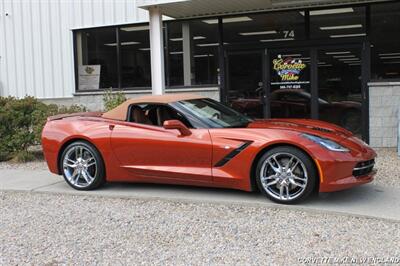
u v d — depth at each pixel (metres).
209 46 12.19
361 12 10.67
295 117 11.38
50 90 14.28
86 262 4.52
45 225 5.71
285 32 11.38
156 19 10.16
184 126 6.50
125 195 6.80
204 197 6.51
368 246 4.70
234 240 4.95
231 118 6.98
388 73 10.54
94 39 13.69
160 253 4.67
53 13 14.05
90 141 7.10
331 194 6.51
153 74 10.21
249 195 6.54
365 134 10.70
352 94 10.82
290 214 5.75
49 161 7.46
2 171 9.27
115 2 13.24
